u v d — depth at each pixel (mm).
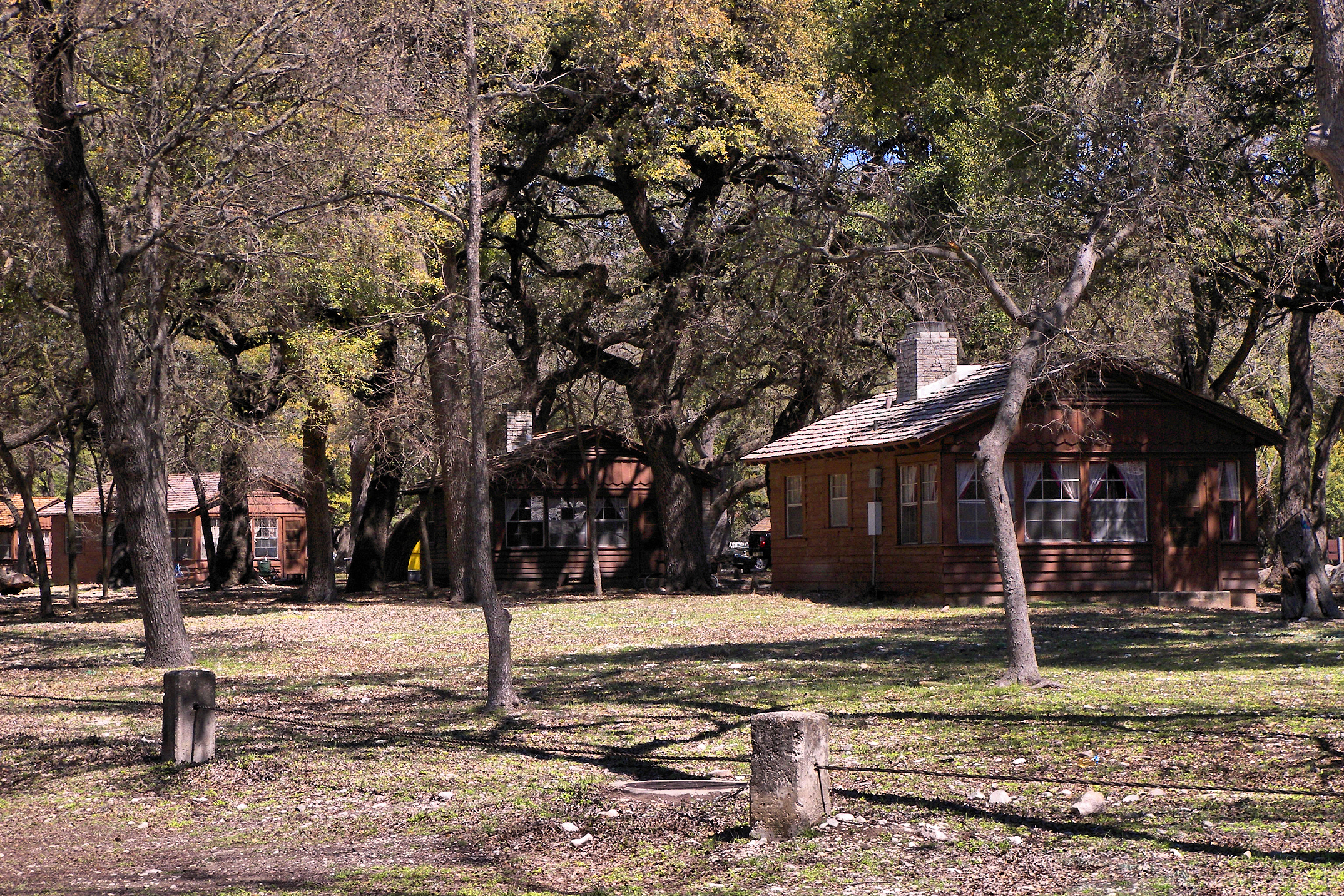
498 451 39969
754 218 21750
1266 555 46719
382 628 24266
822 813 7105
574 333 35656
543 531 39781
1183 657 14945
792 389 39875
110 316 17078
